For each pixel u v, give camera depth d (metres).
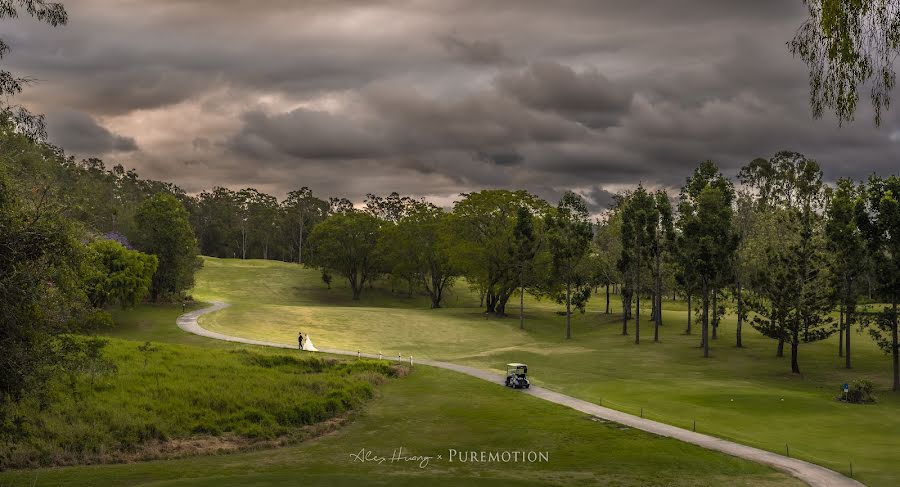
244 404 41.44
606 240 126.00
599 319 112.19
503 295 115.06
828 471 29.64
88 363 23.48
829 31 14.83
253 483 23.53
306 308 105.38
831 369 67.62
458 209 117.62
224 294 142.75
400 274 141.25
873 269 65.25
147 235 98.75
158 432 35.28
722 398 50.09
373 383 54.78
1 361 19.33
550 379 61.22
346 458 31.70
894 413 45.66
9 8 19.80
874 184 60.12
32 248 19.98
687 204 89.62
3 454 28.84
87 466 29.69
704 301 77.00
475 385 55.72
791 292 67.31
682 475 28.50
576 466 29.88
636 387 56.16
